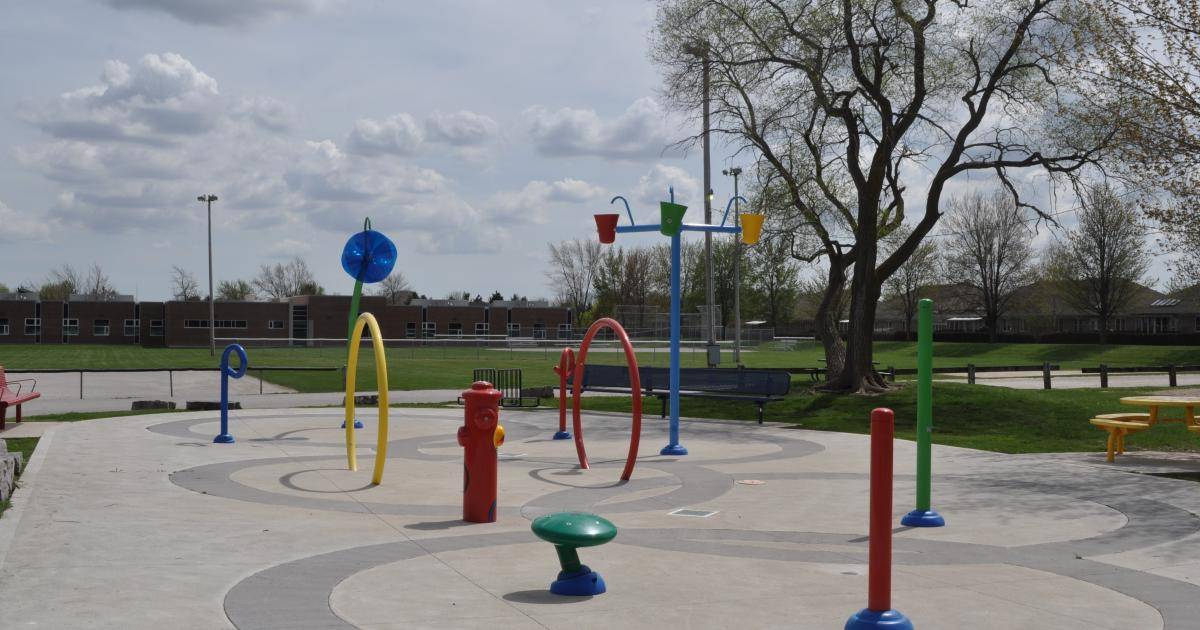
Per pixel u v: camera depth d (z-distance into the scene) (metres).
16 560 7.43
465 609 6.24
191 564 7.39
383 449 11.53
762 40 24.30
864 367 24.27
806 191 27.94
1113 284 69.44
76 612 6.01
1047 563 7.75
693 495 11.05
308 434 17.03
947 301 89.75
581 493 11.11
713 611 6.23
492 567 7.43
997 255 77.75
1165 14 15.24
